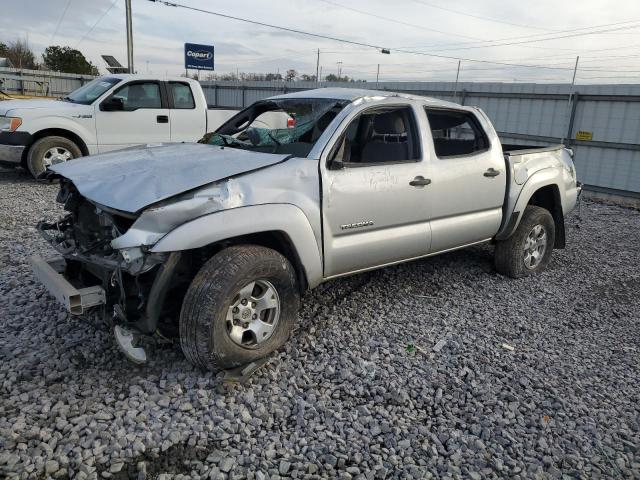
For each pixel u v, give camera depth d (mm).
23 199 8195
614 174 12133
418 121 4594
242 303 3402
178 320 3639
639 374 3945
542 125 13523
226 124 5160
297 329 4195
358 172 4055
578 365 4012
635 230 8953
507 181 5355
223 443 2861
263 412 3148
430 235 4672
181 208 3170
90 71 41719
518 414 3332
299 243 3660
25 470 2578
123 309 3219
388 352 3943
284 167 3682
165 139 10312
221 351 3281
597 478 2848
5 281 4773
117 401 3146
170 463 2717
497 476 2811
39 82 23953
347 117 4082
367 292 5078
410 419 3221
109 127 9766
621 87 11703
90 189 3383
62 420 2922
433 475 2777
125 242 3053
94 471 2609
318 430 3043
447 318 4645
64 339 3793
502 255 5699
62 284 3344
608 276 6223
